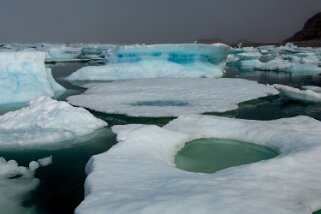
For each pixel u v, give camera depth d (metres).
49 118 10.86
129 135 8.34
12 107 14.58
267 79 26.41
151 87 19.36
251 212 4.36
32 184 6.96
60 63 43.78
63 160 8.28
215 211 4.34
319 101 15.41
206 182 5.36
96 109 13.48
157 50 28.73
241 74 30.36
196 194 4.82
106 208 4.56
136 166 6.42
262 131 8.99
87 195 5.27
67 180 7.15
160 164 6.60
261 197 4.85
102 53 52.25
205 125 10.02
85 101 15.21
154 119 12.27
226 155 8.16
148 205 4.51
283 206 4.69
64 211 5.90
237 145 8.88
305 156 6.62
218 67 30.05
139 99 15.62
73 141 9.66
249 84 20.11
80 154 8.68
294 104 15.48
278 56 46.34
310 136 8.07
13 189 6.72
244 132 9.26
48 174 7.46
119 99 15.68
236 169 6.09
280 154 7.62
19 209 5.96
